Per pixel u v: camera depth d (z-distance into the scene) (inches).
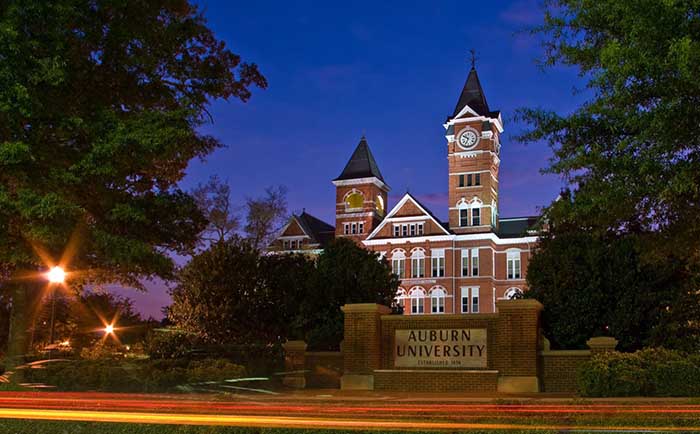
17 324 820.6
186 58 909.2
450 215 2849.4
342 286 1322.6
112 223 781.3
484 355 855.7
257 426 442.3
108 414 528.4
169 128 712.4
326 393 816.3
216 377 828.6
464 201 2834.6
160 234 852.6
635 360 719.7
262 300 1341.0
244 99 1015.0
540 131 637.3
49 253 723.4
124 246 721.0
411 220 2861.7
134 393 708.7
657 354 732.7
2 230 692.1
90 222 789.2
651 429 411.5
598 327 978.1
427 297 2773.1
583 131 627.8
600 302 976.3
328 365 955.3
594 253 984.9
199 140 927.0
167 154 740.0
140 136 693.9
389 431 419.5
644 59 540.1
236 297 1331.2
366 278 1348.4
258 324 1331.2
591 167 607.2
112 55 786.2
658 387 690.8
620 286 967.6
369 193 3021.7
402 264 2832.2
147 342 1222.3
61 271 745.0
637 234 740.7
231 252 1363.2
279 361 995.3
